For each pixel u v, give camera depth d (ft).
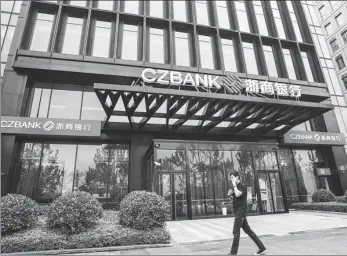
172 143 43.47
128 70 48.83
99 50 52.03
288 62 65.77
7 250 20.65
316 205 48.06
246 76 56.24
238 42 61.41
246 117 48.96
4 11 51.13
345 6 85.40
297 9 74.38
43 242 21.35
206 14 63.72
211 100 41.98
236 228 17.81
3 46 48.42
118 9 55.16
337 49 87.10
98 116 49.62
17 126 42.32
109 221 27.61
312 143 61.00
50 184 44.09
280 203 47.21
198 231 30.37
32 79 47.80
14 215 22.94
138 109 51.67
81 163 46.75
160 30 57.93
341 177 61.31
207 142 45.37
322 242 21.76
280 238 24.68
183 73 47.52
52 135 43.96
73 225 22.90
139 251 21.08
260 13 70.03
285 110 47.50
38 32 50.29
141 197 26.76
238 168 46.47
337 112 69.51
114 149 49.60
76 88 50.34
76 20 53.52
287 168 62.13
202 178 44.19
